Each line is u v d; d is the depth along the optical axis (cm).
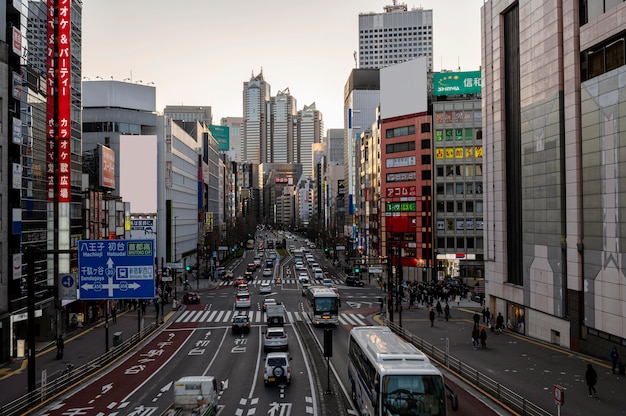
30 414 2231
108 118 8819
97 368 3050
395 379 1728
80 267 2789
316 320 4662
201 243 11325
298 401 2384
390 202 9481
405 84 9325
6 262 3469
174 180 9425
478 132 8719
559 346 3575
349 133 15138
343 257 13525
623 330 2880
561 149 3538
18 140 3653
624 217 2875
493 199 4694
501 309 4584
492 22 4659
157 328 4706
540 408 1983
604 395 2344
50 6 4500
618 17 2944
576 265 3356
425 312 5438
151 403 2366
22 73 3922
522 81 4097
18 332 3881
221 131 19300
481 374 2514
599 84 3116
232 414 2188
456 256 8650
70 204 4619
